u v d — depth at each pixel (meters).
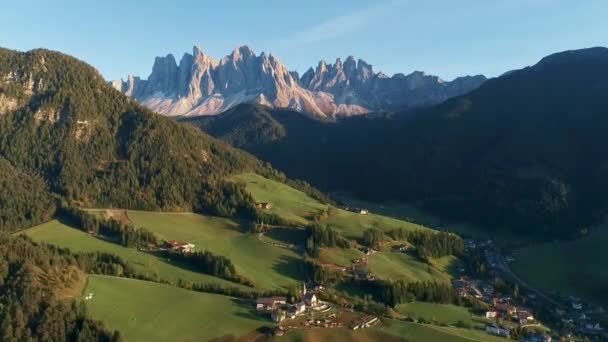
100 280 183.88
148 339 152.00
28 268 167.00
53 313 151.00
